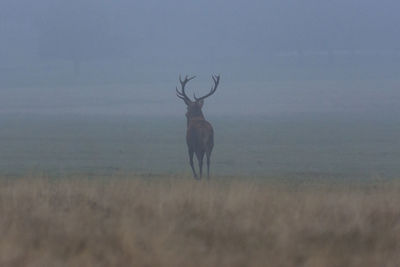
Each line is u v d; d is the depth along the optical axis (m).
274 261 42.06
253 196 55.28
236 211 50.59
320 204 53.12
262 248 43.84
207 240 45.09
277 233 45.47
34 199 54.62
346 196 56.94
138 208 51.66
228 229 46.50
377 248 44.78
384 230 47.47
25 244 43.44
